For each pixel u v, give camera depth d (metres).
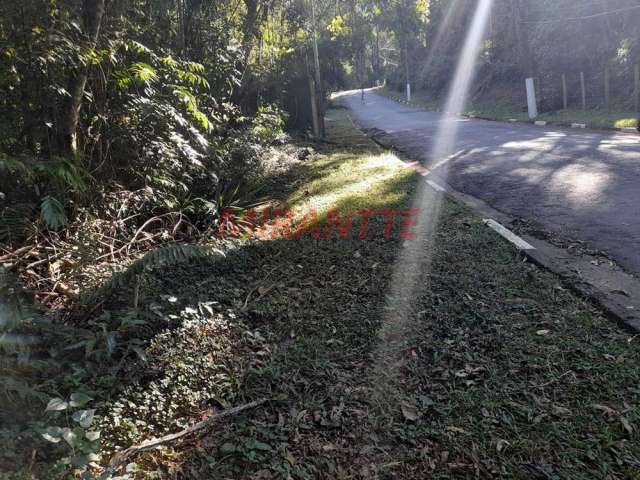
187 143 6.43
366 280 4.56
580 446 2.43
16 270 4.25
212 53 8.75
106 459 2.50
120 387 3.05
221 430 2.73
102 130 5.82
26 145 5.11
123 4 5.94
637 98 17.89
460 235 5.57
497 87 31.50
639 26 19.27
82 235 4.79
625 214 5.98
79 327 3.76
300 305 4.20
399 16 19.14
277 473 2.39
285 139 14.67
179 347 3.44
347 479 2.35
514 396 2.82
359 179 9.34
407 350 3.36
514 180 8.53
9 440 2.39
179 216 6.36
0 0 4.53
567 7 24.52
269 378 3.16
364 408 2.83
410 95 47.41
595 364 3.02
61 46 4.66
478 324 3.61
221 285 4.67
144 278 4.41
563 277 4.24
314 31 16.41
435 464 2.41
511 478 2.29
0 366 2.91
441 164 10.90
